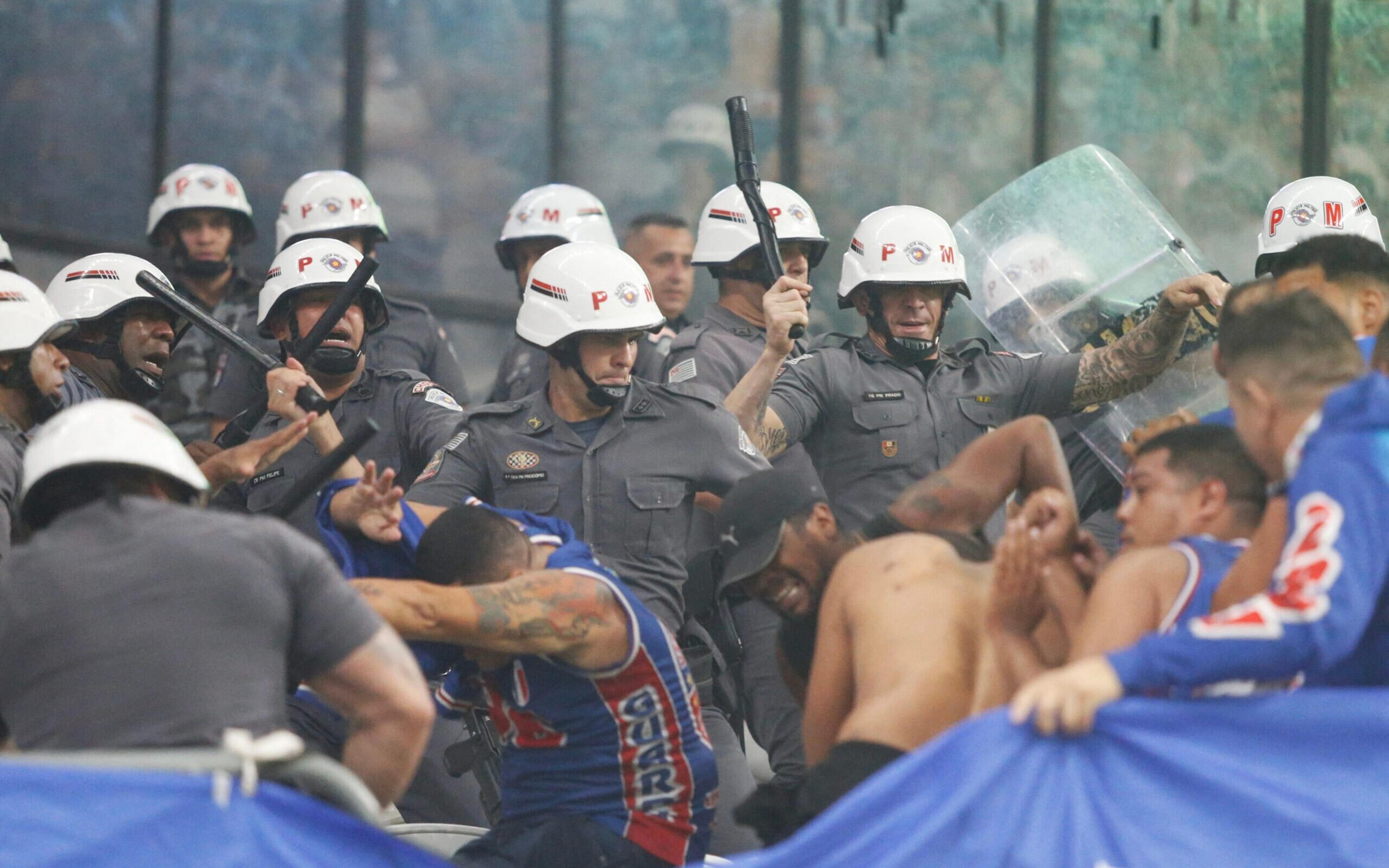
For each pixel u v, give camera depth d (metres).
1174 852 11.79
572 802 16.08
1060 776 11.89
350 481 17.47
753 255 24.55
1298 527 11.73
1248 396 12.47
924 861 11.82
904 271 22.67
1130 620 12.76
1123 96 39.19
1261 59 39.06
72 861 11.47
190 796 11.72
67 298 22.50
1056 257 23.36
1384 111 39.28
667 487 19.61
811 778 13.23
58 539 12.62
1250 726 11.98
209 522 12.78
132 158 38.06
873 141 39.69
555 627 15.16
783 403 22.20
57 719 12.20
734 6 40.19
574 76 40.47
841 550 15.31
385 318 23.22
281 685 12.66
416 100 39.81
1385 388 11.87
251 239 32.34
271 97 39.09
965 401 22.64
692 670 19.58
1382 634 12.28
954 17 39.53
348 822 12.13
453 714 18.42
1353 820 11.77
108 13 37.88
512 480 19.70
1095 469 22.98
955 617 13.69
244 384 24.89
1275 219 25.77
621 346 19.80
